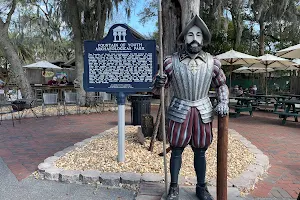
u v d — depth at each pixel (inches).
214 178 135.2
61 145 221.1
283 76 912.9
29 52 908.6
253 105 488.7
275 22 611.8
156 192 121.7
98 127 303.9
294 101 335.6
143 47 149.9
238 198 114.9
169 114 108.2
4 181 142.7
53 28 642.8
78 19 465.4
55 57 959.6
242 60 473.4
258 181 143.8
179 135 105.3
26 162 175.6
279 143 234.8
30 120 350.6
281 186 138.0
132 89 152.6
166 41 193.5
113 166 149.2
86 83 155.4
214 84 107.6
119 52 151.8
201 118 104.7
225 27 581.0
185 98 105.4
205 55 104.6
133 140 206.2
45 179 144.3
